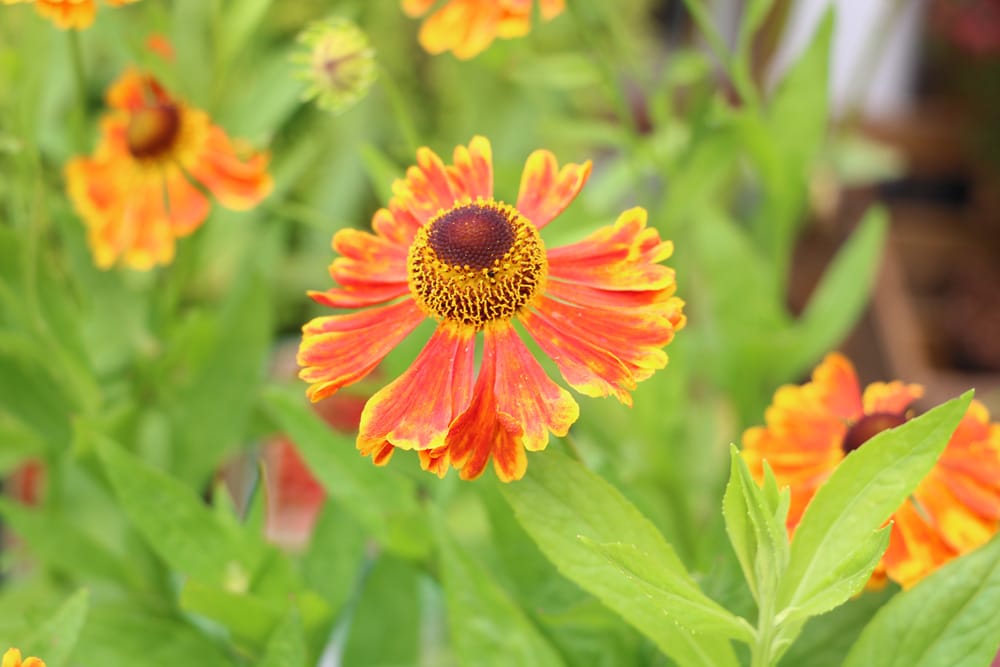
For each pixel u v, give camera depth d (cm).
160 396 62
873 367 95
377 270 49
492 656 51
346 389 60
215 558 54
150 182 59
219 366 61
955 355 100
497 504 52
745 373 64
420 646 58
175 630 57
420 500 56
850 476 47
